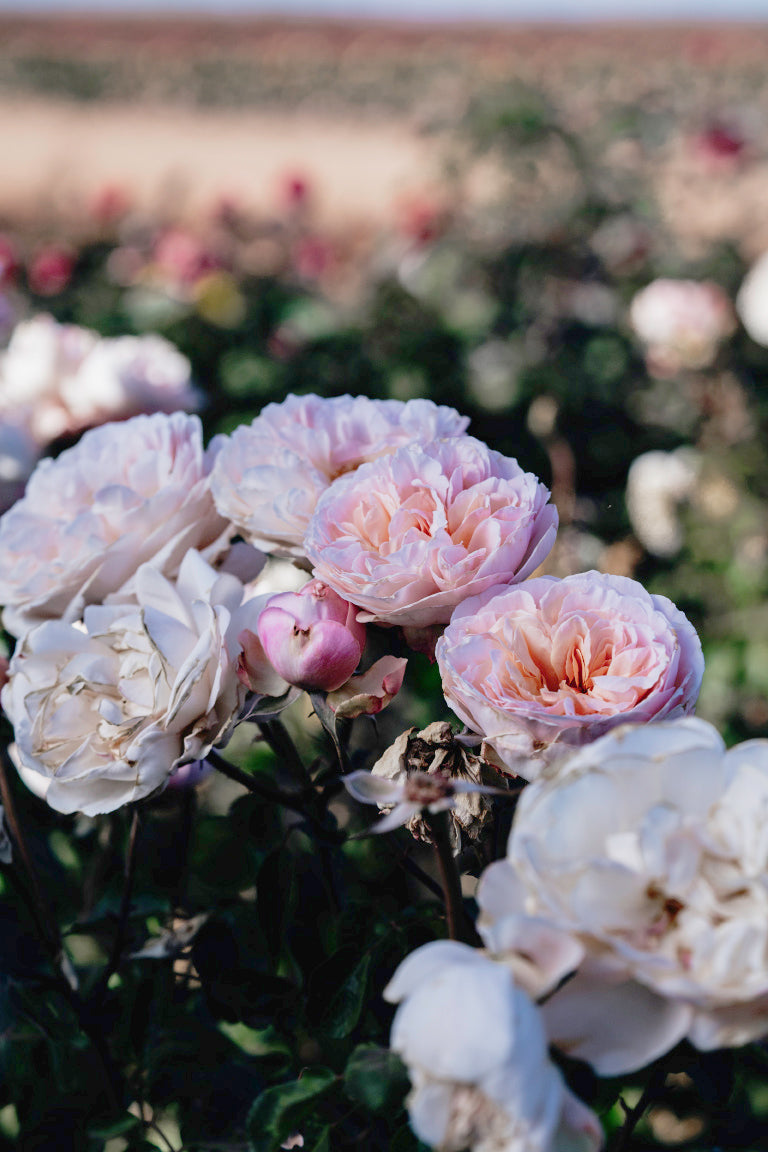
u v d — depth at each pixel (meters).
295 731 0.77
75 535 0.60
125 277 2.26
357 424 0.61
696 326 1.81
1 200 5.21
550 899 0.45
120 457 0.63
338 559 0.55
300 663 0.53
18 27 13.34
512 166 2.01
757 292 1.72
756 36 12.46
